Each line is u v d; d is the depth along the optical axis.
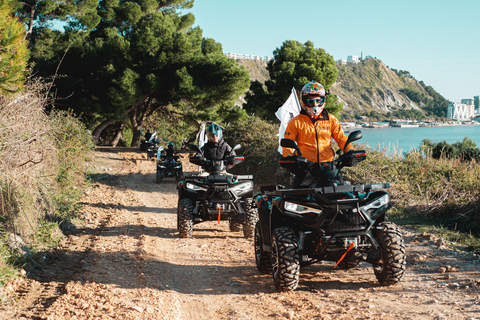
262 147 14.16
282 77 30.88
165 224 8.61
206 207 7.34
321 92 4.65
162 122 39.12
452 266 5.11
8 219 5.62
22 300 4.22
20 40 5.77
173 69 29.16
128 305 4.07
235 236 7.60
